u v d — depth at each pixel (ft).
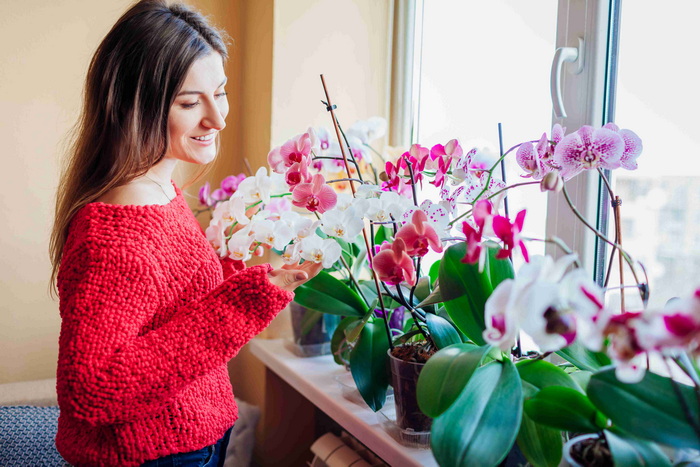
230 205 3.70
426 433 3.19
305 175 3.31
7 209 5.31
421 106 5.66
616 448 2.13
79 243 2.77
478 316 2.85
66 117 5.43
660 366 3.20
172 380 2.70
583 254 3.69
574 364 2.77
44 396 4.94
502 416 2.37
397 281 2.99
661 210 3.30
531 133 4.20
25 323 5.47
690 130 3.11
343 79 5.62
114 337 2.62
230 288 2.93
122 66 3.08
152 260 2.87
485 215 2.41
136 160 3.08
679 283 3.23
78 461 3.01
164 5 3.22
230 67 6.05
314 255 3.27
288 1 5.26
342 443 4.81
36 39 5.25
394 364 3.17
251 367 5.99
